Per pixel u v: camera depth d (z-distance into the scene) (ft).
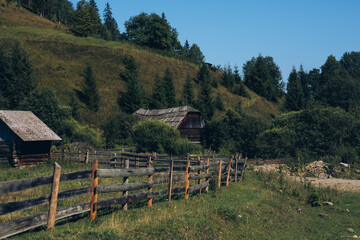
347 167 86.58
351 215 40.96
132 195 28.25
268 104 286.87
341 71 298.56
